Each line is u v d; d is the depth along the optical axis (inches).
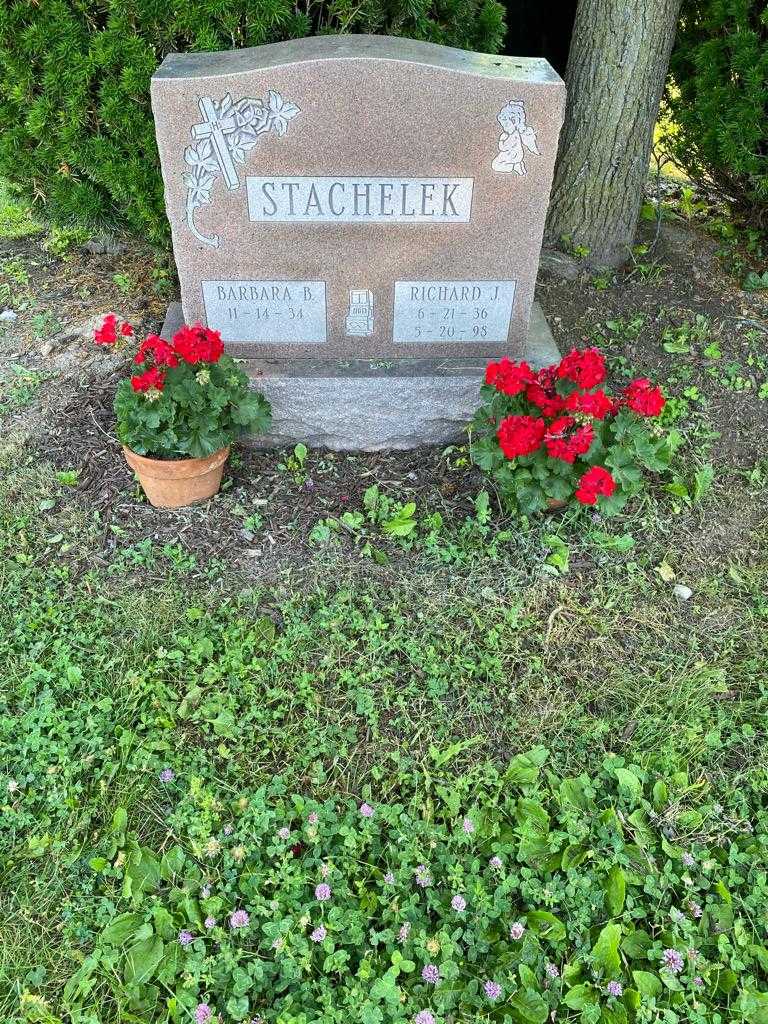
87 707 60.3
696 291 101.0
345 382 78.8
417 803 56.0
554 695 63.3
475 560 72.4
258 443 82.8
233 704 60.9
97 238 106.0
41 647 64.5
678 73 104.2
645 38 89.7
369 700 61.8
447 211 73.3
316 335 79.8
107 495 77.1
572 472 69.4
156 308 97.9
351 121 68.5
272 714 60.9
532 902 51.9
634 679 64.6
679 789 57.3
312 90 66.9
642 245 105.6
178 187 71.2
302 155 70.0
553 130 69.7
